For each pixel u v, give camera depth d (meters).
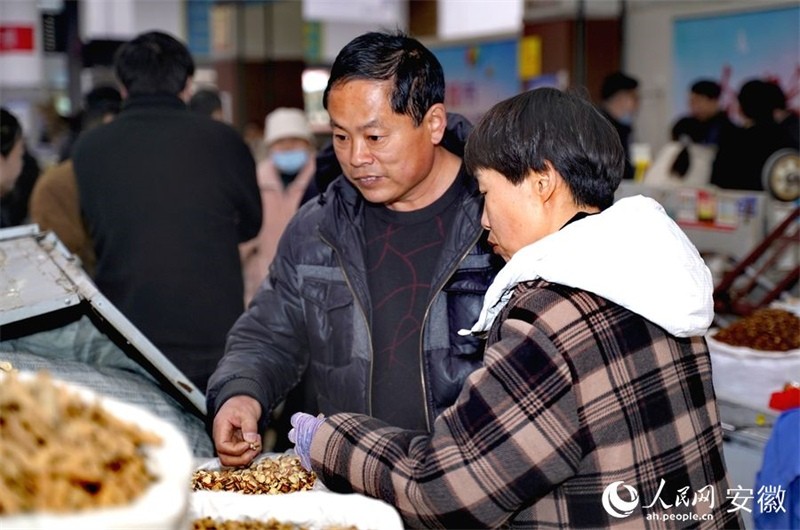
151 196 2.57
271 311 1.75
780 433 1.81
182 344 2.55
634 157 5.25
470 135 1.27
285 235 1.77
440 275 1.61
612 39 6.51
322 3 7.11
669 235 1.16
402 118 1.54
